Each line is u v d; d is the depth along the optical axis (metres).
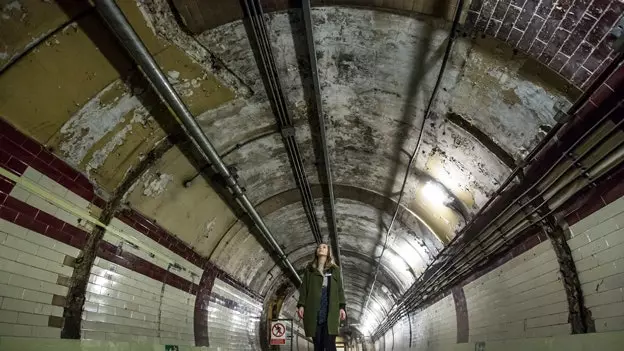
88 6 3.96
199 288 9.13
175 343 7.64
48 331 4.60
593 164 4.35
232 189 7.84
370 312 27.92
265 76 5.93
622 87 3.80
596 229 4.50
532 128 5.09
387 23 4.94
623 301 4.05
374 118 6.97
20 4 3.59
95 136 5.11
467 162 6.61
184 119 5.53
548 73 4.40
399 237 11.43
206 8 4.65
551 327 5.28
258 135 7.41
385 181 9.12
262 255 12.63
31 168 4.45
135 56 4.36
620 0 3.37
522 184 5.67
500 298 6.96
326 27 5.14
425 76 5.58
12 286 4.21
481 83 5.15
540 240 5.64
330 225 12.39
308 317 4.57
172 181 6.89
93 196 5.41
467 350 8.58
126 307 6.15
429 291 11.74
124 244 6.14
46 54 4.06
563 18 3.83
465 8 4.37
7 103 4.05
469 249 7.87
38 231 4.57
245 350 12.31
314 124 7.29
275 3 4.75
